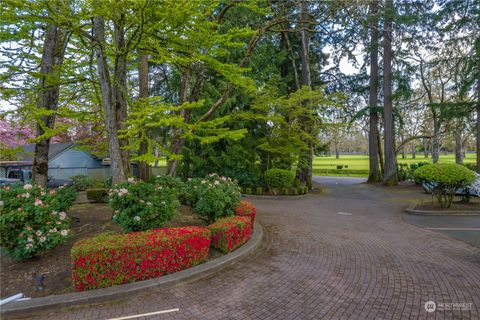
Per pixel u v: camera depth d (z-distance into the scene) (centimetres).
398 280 374
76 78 623
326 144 1717
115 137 568
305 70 1570
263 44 1515
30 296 324
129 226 454
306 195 1305
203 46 593
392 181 1667
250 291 347
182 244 389
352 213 870
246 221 520
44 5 423
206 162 1501
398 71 1655
